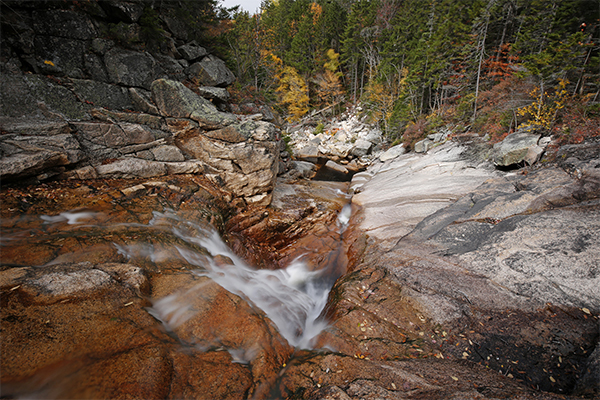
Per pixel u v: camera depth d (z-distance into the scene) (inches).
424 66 1134.4
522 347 171.9
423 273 243.6
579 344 167.3
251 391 131.6
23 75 312.2
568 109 483.8
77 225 225.0
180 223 277.6
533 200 300.8
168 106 375.9
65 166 272.5
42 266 171.9
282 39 1913.1
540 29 787.4
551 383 149.3
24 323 128.0
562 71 529.3
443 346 178.5
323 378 143.7
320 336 191.0
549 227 250.1
